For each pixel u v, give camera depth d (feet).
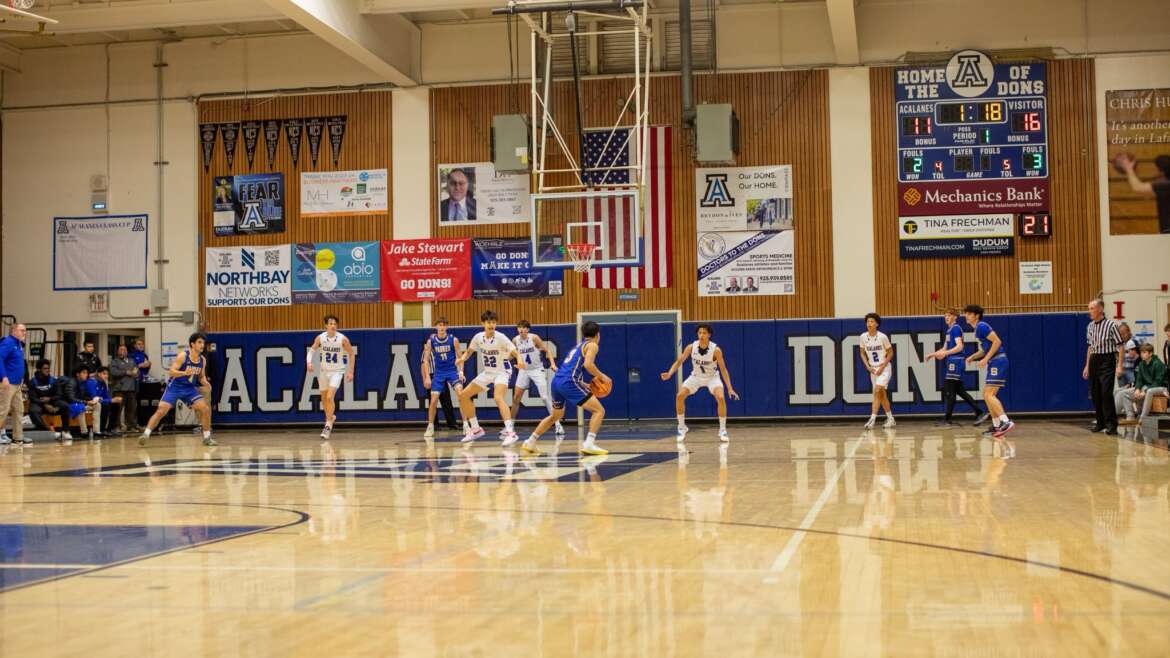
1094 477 27.66
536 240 61.72
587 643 11.26
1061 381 59.67
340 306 66.44
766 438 48.16
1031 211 61.11
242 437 58.08
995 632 11.46
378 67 62.23
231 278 67.41
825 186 62.49
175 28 67.00
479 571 15.52
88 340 70.13
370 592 14.08
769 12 63.21
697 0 62.90
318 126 66.90
